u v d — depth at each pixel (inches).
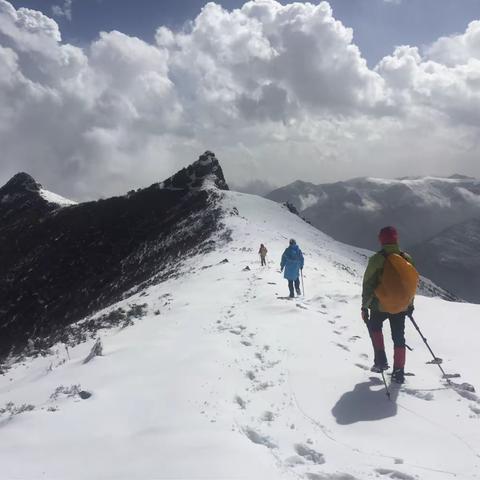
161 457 203.2
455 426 242.5
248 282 821.9
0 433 235.9
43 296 2903.5
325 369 327.6
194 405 262.7
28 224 3973.9
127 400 274.5
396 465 203.6
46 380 374.6
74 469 196.2
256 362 345.4
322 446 223.1
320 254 1822.1
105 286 2610.7
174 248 2325.3
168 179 3671.3
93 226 3395.7
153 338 451.2
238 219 2196.1
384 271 304.3
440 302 541.6
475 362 346.6
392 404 270.7
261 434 231.6
